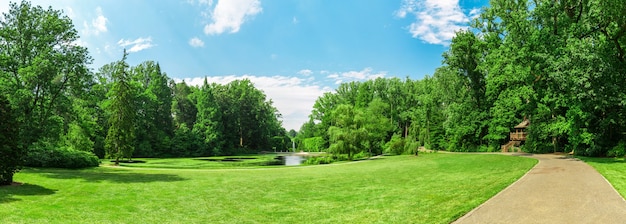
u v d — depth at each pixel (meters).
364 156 53.41
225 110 90.00
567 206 9.41
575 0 26.02
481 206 9.71
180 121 82.75
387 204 10.99
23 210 10.00
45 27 24.30
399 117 79.88
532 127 40.69
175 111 82.44
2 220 8.70
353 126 47.12
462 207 9.67
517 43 27.69
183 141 72.81
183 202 12.27
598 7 23.17
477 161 27.72
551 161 23.69
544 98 28.05
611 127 27.69
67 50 25.19
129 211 10.56
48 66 22.67
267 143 103.38
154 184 17.41
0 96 15.32
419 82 81.69
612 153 25.91
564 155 31.36
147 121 66.62
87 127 39.00
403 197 12.20
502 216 8.58
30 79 22.45
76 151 30.17
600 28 25.47
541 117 38.06
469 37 52.94
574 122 26.33
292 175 22.28
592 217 8.28
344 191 14.41
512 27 28.09
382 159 41.22
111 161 46.16
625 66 24.78
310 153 88.44
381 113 68.56
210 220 9.48
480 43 49.12
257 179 19.86
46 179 18.56
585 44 22.14
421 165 27.50
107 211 10.44
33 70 22.47
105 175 21.86
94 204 11.52
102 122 56.09
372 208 10.46
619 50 25.06
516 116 53.44
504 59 29.27
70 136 36.91
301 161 53.38
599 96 21.92
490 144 54.25
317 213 10.13
